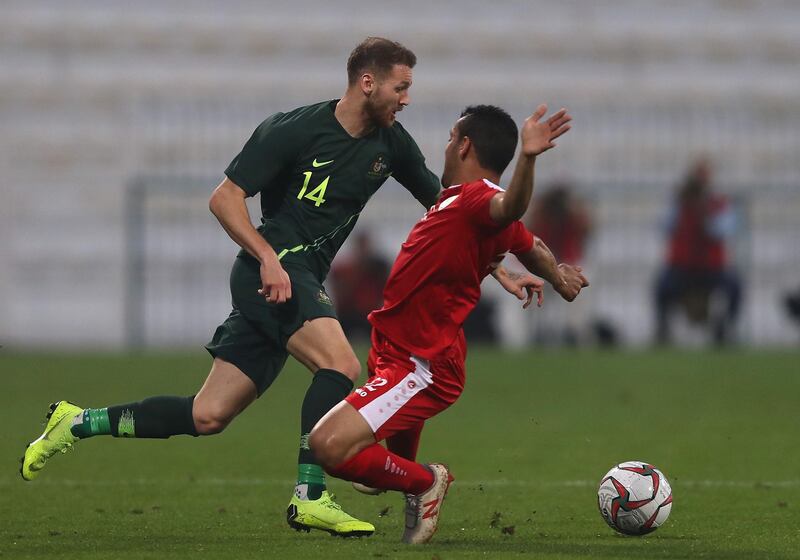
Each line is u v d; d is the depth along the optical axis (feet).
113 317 248.52
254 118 261.44
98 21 266.57
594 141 263.49
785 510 76.33
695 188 223.92
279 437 119.14
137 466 98.73
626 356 207.92
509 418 133.28
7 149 255.09
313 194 70.08
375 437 61.72
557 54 272.31
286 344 67.97
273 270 66.28
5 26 264.11
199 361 194.59
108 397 146.00
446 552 59.21
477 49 271.08
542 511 76.28
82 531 67.62
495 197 60.70
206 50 266.98
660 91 272.10
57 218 250.78
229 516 73.82
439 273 62.18
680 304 226.17
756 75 274.77
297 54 268.82
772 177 264.11
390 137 72.18
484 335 230.27
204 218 250.57
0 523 70.79
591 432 121.29
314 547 61.00
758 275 251.60
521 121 261.65
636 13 276.00
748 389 161.99
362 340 217.36
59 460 102.17
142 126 259.60
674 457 103.86
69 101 260.62
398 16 273.33
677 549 61.21
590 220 237.25
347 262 216.95
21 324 246.47
